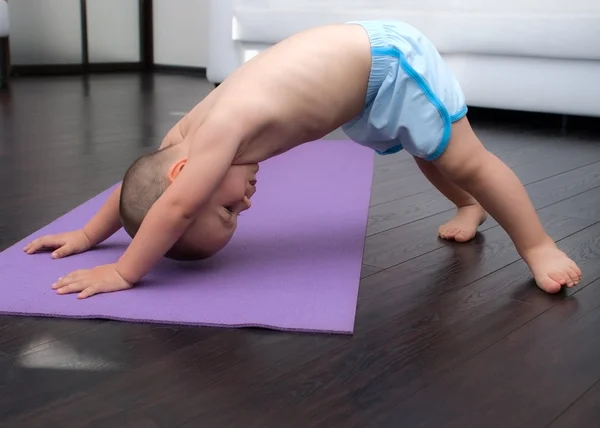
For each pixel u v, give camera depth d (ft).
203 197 3.40
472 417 2.45
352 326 3.11
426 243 4.45
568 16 9.09
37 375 2.68
